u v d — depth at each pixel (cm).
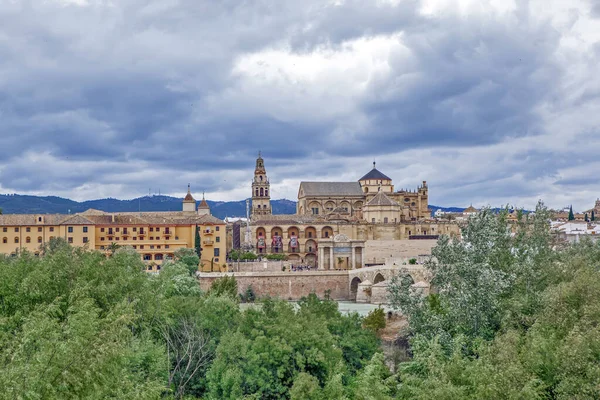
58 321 6419
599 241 11144
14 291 7250
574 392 5084
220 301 8344
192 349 7656
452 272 7819
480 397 4775
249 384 7012
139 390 4675
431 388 5153
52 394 4112
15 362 4241
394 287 8025
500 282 7331
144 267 9481
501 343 5809
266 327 7638
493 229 8706
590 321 6012
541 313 6869
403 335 9688
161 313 7731
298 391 6197
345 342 8506
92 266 7969
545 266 8394
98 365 4444
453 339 6800
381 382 5944
